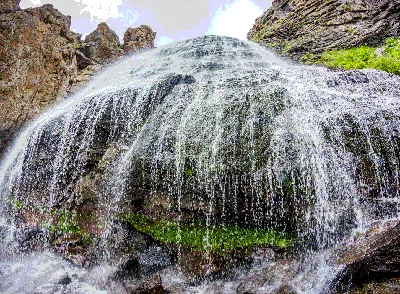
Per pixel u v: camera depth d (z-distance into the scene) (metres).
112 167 5.26
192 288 4.28
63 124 5.99
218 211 4.59
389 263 3.57
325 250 4.14
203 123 5.07
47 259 5.21
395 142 4.54
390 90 5.16
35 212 5.74
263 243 4.34
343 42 8.39
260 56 9.69
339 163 4.46
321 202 4.32
